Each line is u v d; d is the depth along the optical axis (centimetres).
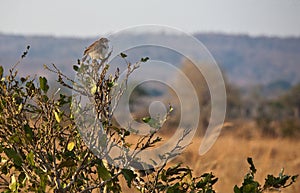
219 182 2759
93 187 1516
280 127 6100
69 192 1541
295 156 3756
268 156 3503
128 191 2036
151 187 1598
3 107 1533
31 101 1599
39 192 1456
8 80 1561
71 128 1538
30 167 1535
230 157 3434
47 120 1555
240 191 1527
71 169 1560
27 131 1498
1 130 1584
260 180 2870
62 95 1555
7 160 1584
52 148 1541
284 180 1588
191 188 1612
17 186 1525
